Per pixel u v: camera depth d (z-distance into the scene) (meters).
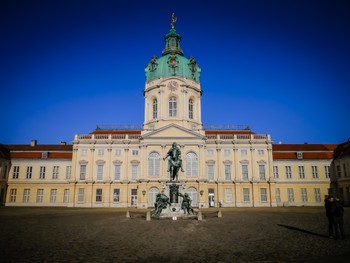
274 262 11.16
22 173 62.94
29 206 60.09
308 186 62.41
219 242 15.48
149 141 58.69
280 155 64.19
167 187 32.91
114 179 59.53
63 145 67.94
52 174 62.75
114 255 12.39
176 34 69.25
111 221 27.02
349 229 20.62
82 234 18.45
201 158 58.28
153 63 65.38
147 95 64.44
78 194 59.09
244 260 11.50
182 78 62.62
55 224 24.53
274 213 38.59
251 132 66.94
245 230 20.38
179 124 60.72
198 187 56.75
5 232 19.42
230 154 60.94
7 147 66.00
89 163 60.09
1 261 11.32
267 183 59.78
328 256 11.98
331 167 63.38
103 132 66.69
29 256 12.18
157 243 15.17
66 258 11.84
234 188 59.41
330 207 16.62
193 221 26.72
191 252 12.97
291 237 17.08
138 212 41.78
